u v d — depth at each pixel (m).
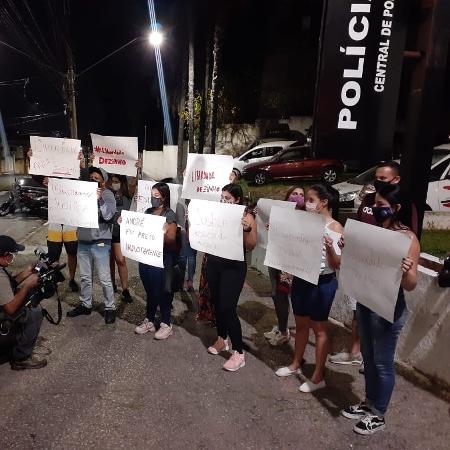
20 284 3.78
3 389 3.56
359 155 4.20
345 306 4.96
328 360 4.20
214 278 4.04
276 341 4.49
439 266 3.98
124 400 3.46
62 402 3.40
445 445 3.04
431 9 3.77
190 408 3.38
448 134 13.82
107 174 5.65
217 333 4.68
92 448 2.92
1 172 31.34
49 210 4.69
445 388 3.65
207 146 17.88
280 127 20.53
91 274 5.01
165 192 4.34
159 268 4.41
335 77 4.11
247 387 3.71
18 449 2.88
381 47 4.00
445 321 3.65
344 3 4.00
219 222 3.78
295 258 3.46
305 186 14.73
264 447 2.98
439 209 7.54
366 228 2.93
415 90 3.97
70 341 4.43
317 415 3.35
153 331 4.73
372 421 3.14
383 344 3.03
